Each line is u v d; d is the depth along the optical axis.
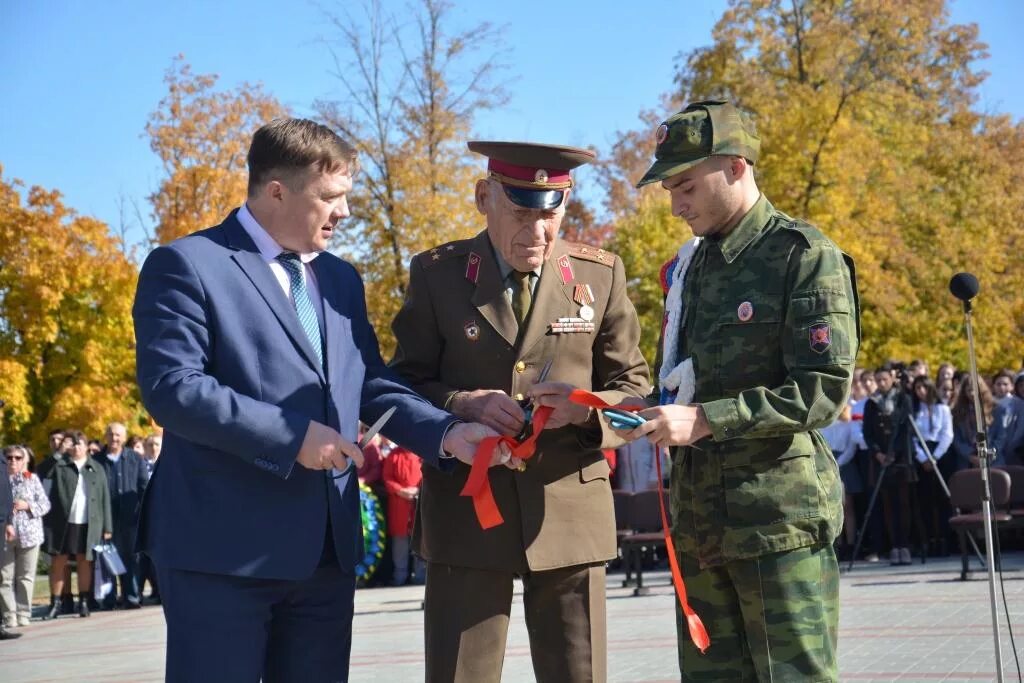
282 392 3.13
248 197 3.27
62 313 22.53
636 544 10.51
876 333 24.44
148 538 3.13
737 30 25.97
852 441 12.14
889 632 7.18
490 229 3.78
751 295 3.21
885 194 25.95
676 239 24.08
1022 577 9.59
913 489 11.52
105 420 21.44
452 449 3.31
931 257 26.17
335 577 3.26
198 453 3.07
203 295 3.08
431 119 24.19
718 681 3.31
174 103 24.41
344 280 3.46
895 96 29.25
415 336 3.86
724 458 3.22
